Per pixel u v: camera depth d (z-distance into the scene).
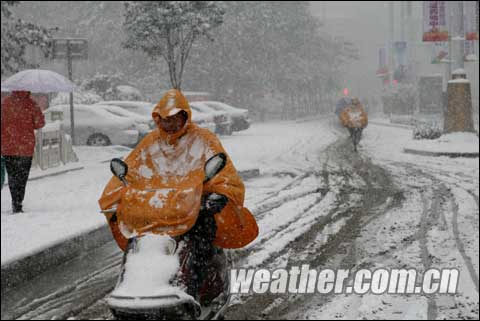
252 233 5.49
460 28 28.00
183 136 5.53
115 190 5.39
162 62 59.03
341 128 42.28
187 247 5.09
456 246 8.94
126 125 24.00
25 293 7.18
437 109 58.81
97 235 9.38
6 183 14.17
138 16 24.48
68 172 16.66
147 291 4.65
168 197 5.10
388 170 18.14
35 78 12.39
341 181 15.86
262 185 15.16
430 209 11.88
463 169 18.34
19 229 9.06
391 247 8.95
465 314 6.18
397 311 6.29
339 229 10.16
